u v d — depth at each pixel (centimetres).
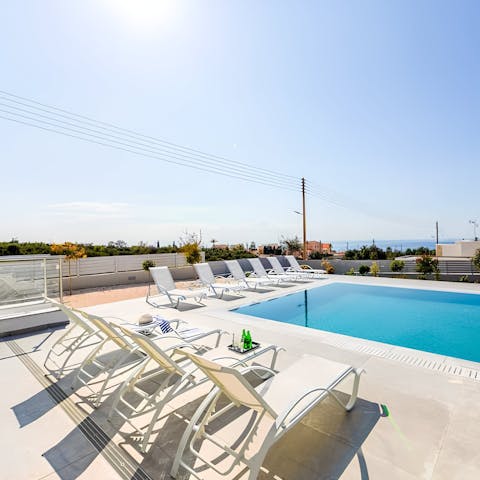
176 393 257
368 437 238
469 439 234
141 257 1411
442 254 3025
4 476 207
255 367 283
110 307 783
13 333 556
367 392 311
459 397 299
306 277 1261
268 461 216
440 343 538
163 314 682
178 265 1552
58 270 641
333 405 286
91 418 277
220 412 250
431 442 231
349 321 692
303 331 538
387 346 457
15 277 605
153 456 225
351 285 1108
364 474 200
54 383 353
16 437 251
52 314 607
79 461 221
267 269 1391
